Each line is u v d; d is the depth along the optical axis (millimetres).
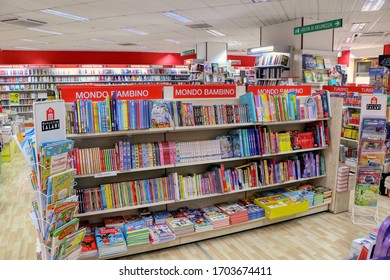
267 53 9117
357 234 4105
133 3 7145
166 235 3605
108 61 17562
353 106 6531
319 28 6398
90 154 3350
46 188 2275
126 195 3619
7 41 12523
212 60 12977
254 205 4375
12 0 6594
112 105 3312
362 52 19031
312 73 8969
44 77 14367
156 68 16250
